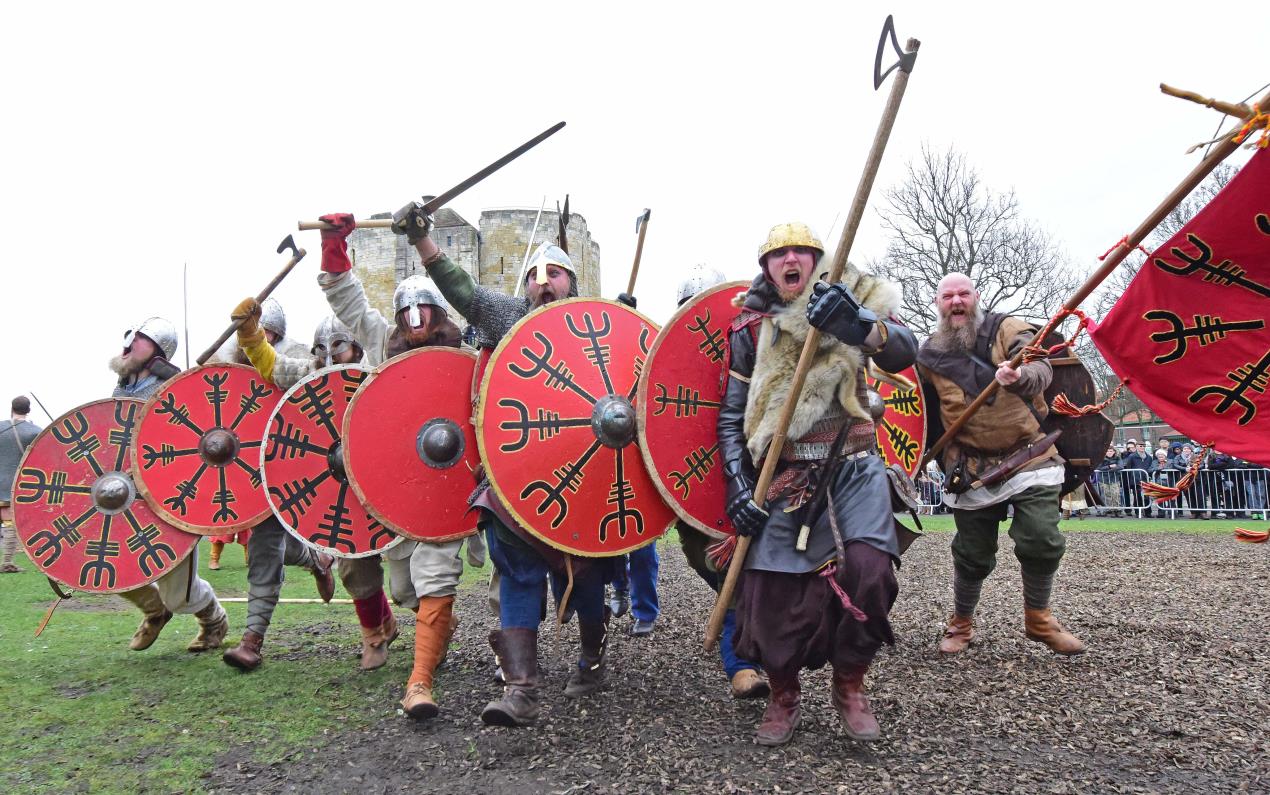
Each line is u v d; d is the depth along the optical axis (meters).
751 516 3.09
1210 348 3.39
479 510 3.65
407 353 4.02
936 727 3.31
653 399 3.60
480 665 4.63
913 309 29.08
